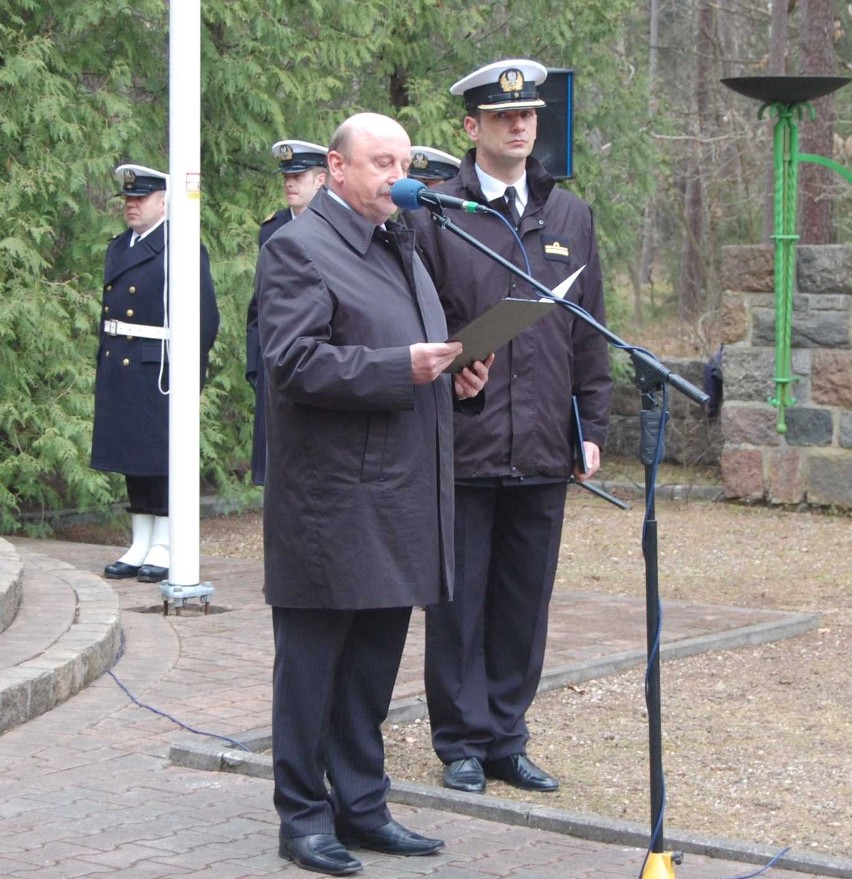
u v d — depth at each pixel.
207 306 10.31
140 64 14.37
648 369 4.79
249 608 9.64
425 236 6.02
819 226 22.80
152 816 5.68
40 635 7.86
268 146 14.61
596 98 18.00
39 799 5.84
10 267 12.84
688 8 32.78
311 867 5.10
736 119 28.58
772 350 15.02
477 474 6.01
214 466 14.25
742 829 5.77
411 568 5.02
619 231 18.41
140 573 10.57
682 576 11.78
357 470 4.95
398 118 16.41
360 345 4.97
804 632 9.57
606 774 6.47
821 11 21.98
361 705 5.32
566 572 11.91
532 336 6.04
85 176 13.35
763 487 15.17
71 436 12.73
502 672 6.32
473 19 16.27
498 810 5.75
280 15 14.48
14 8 13.47
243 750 6.40
